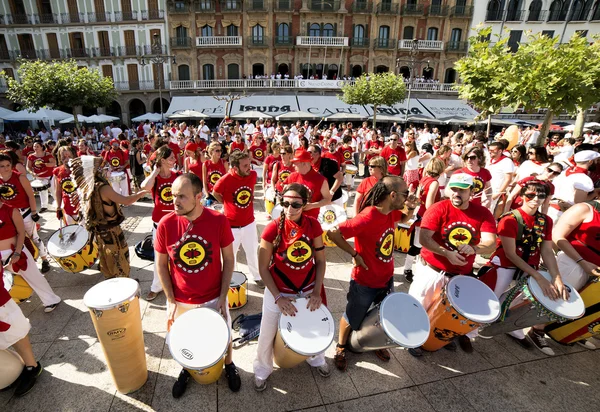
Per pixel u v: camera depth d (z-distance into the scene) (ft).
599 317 10.23
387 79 68.85
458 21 100.07
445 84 98.84
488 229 9.48
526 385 9.66
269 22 96.37
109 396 8.83
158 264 8.40
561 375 10.11
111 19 94.79
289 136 52.24
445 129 99.96
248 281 14.89
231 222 13.60
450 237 9.75
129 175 28.68
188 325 7.93
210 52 97.45
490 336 11.34
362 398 9.01
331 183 18.57
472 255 10.02
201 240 8.13
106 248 12.28
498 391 9.40
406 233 17.98
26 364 9.09
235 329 11.50
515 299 10.16
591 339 11.88
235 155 12.92
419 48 99.19
